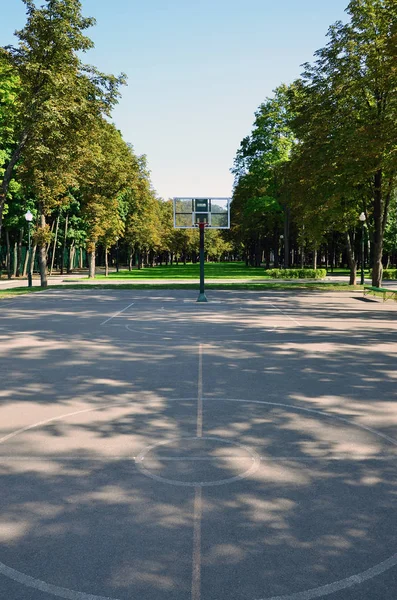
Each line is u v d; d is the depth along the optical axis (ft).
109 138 140.87
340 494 15.89
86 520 14.28
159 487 16.35
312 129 99.19
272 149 164.55
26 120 89.97
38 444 20.36
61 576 11.80
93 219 145.69
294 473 17.47
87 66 95.40
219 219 87.61
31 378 31.99
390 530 13.78
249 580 11.60
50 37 90.99
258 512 14.71
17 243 181.06
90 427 22.48
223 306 79.10
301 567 12.09
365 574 11.84
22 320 61.87
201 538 13.35
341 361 36.94
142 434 21.50
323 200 104.06
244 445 20.18
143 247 265.13
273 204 167.63
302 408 25.34
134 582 11.55
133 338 47.78
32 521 14.25
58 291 110.11
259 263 277.44
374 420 23.44
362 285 122.83
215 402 26.40
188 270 249.55
